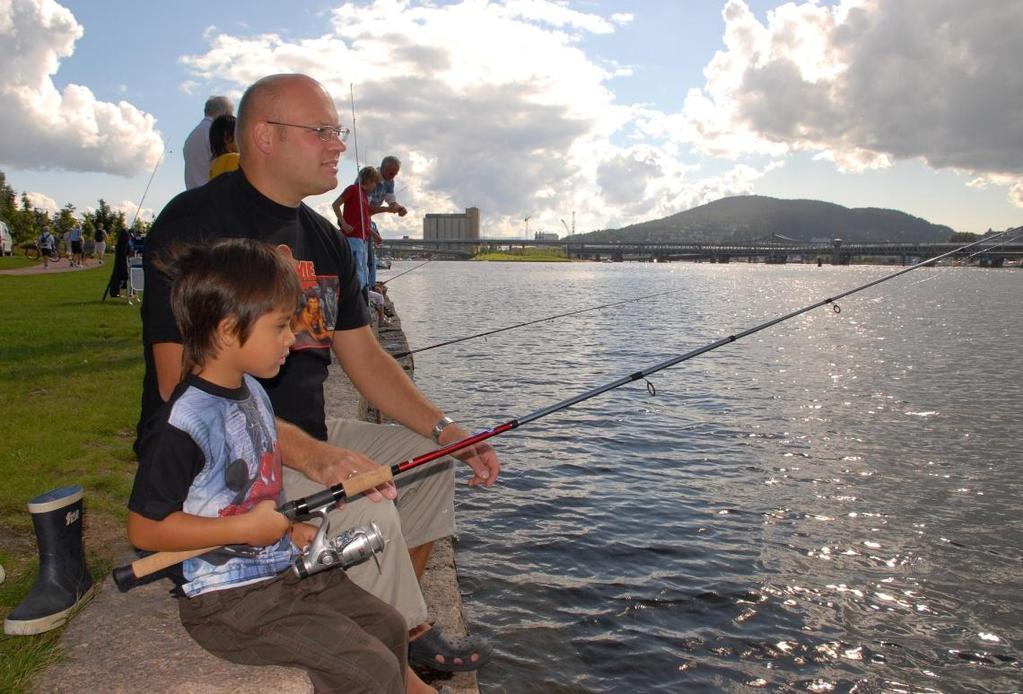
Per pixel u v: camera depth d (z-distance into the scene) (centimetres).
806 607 558
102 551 364
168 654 246
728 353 2033
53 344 977
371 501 270
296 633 221
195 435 209
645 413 1181
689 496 791
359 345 332
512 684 438
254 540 210
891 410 1277
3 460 486
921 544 688
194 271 212
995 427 1158
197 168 766
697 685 454
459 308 3300
